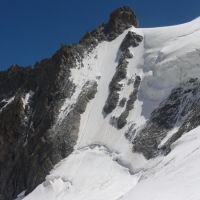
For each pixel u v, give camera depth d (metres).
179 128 45.91
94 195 43.31
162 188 29.23
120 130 51.72
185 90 49.69
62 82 59.81
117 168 46.81
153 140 46.72
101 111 55.28
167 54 54.50
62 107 57.19
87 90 58.28
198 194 25.83
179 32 58.56
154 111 50.47
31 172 53.75
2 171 58.78
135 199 29.58
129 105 53.59
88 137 52.94
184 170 30.59
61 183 47.72
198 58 51.56
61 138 53.34
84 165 48.97
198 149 33.12
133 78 56.41
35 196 47.91
